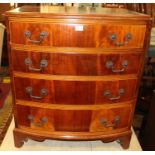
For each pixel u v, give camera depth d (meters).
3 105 1.91
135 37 1.08
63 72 1.12
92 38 1.05
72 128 1.26
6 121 1.67
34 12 1.03
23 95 1.20
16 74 1.15
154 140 1.36
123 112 1.27
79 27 1.02
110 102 1.22
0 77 2.46
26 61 1.10
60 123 1.25
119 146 1.42
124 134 1.32
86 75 1.12
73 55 1.08
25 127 1.29
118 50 1.09
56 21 1.01
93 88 1.16
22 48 1.08
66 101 1.19
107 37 1.05
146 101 1.81
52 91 1.17
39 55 1.08
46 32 1.03
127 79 1.18
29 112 1.24
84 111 1.22
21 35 1.05
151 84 1.89
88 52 1.07
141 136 1.59
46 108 1.21
